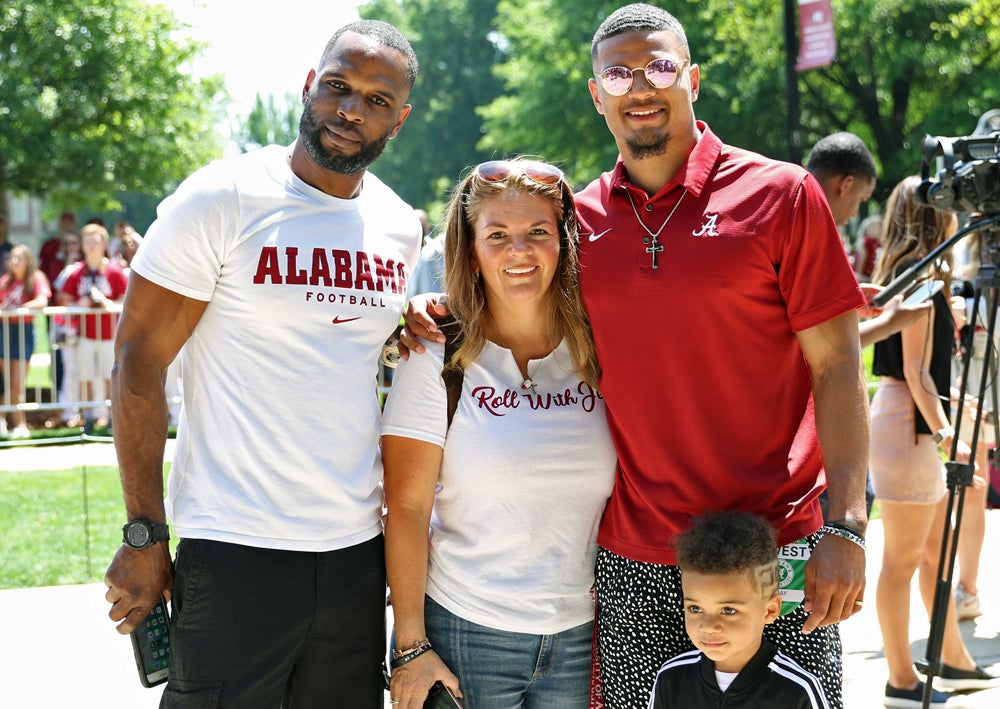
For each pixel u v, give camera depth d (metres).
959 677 4.46
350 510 2.71
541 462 2.70
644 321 2.63
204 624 2.62
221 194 2.64
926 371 4.05
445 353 2.77
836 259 2.57
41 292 11.48
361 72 2.69
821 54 11.45
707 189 2.64
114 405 2.62
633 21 2.68
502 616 2.71
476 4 53.09
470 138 52.59
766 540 2.51
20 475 8.94
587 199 2.85
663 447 2.67
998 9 22.02
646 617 2.71
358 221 2.80
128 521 2.62
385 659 2.93
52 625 5.37
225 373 2.65
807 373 2.70
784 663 2.55
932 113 23.53
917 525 4.21
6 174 22.20
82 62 21.50
